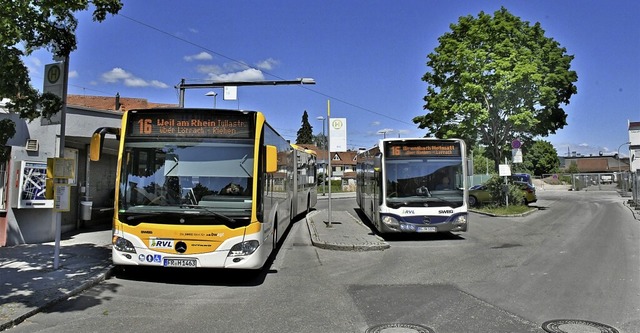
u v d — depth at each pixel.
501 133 23.77
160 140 7.82
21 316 5.72
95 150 7.63
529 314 6.07
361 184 20.95
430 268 9.38
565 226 16.83
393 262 10.12
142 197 7.64
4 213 10.61
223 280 8.20
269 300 6.86
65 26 7.49
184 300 6.84
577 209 24.67
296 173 18.14
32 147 10.80
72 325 5.61
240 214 7.54
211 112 7.92
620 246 11.83
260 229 7.72
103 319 5.86
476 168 52.75
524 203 24.88
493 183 24.02
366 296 7.08
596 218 19.67
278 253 11.31
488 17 22.48
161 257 7.41
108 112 12.78
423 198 13.03
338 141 16.44
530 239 13.54
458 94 22.89
